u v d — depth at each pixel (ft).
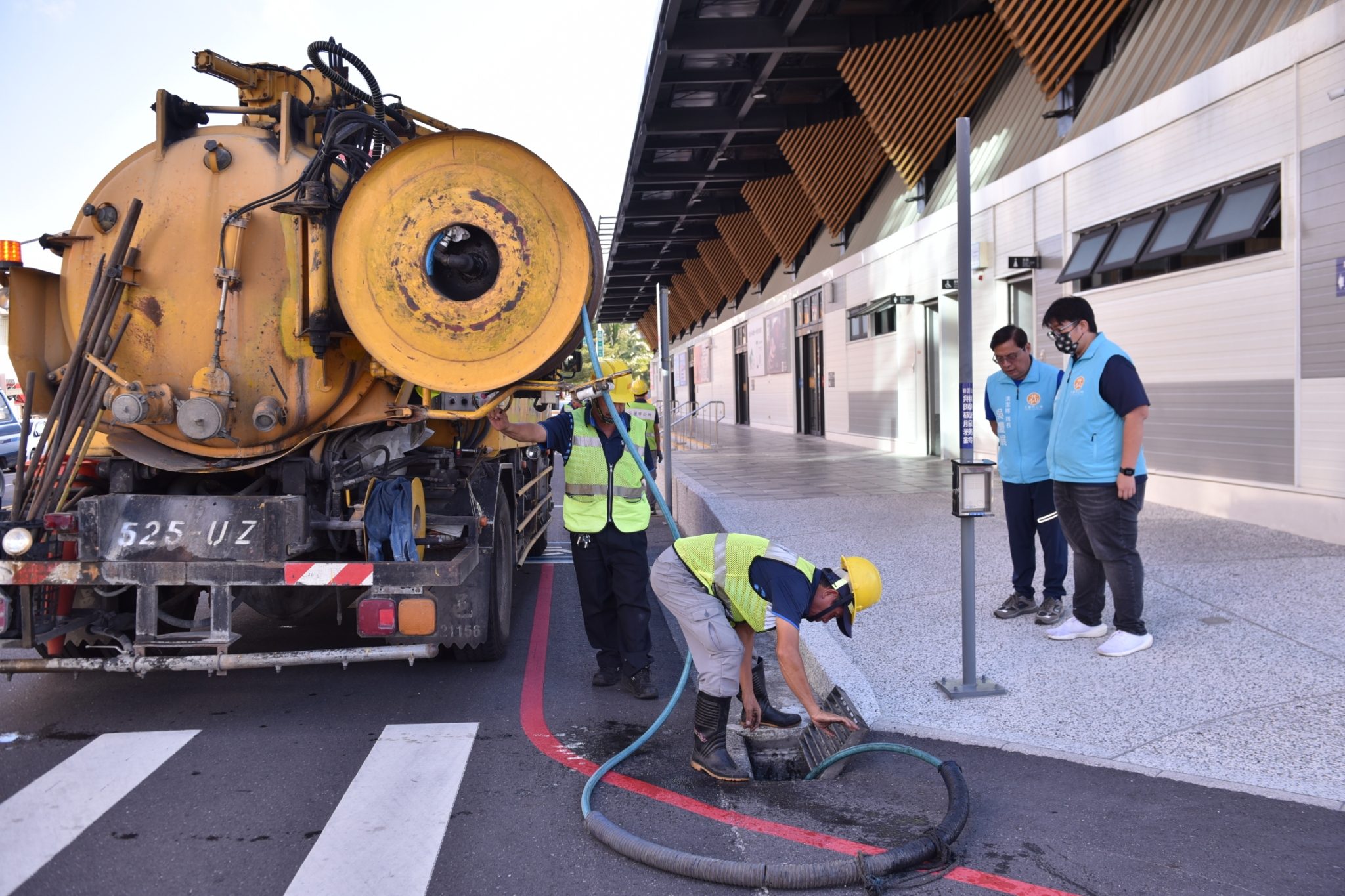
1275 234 24.30
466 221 14.10
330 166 15.55
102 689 17.34
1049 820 10.98
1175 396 28.58
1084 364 16.29
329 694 17.08
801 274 77.82
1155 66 29.96
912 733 13.80
